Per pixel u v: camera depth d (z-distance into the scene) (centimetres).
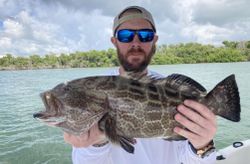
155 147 82
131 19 85
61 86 65
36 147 283
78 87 64
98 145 74
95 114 64
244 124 328
